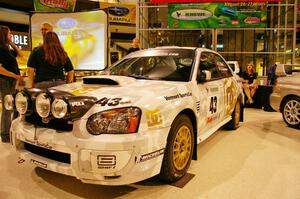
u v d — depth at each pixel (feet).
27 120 9.29
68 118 7.82
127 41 61.87
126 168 7.65
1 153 12.63
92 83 10.36
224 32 37.73
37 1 32.12
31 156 8.77
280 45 34.19
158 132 8.44
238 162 11.92
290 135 16.71
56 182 9.75
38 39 21.76
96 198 8.67
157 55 13.05
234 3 29.73
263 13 29.73
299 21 44.88
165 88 9.71
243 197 8.87
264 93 26.76
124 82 10.10
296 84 18.61
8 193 8.95
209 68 13.64
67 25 21.49
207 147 14.05
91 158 7.53
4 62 13.69
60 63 12.60
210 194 9.01
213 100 12.79
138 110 8.07
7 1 39.93
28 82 12.57
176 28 30.91
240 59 37.65
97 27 21.04
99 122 7.73
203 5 30.07
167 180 9.45
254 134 16.84
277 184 9.82
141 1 31.89
